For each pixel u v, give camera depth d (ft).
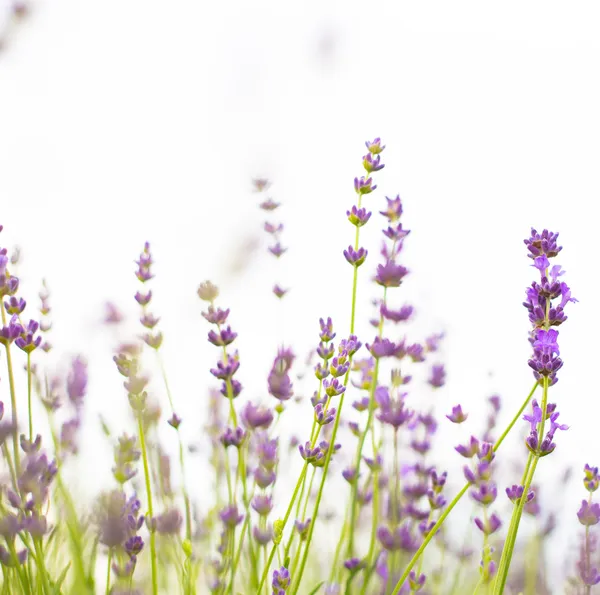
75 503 2.56
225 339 2.52
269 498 2.47
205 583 2.58
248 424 2.53
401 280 2.55
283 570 2.43
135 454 2.48
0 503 2.43
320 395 2.49
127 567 2.44
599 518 2.56
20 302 2.48
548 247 2.43
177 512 2.53
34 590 2.47
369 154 2.57
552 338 2.40
